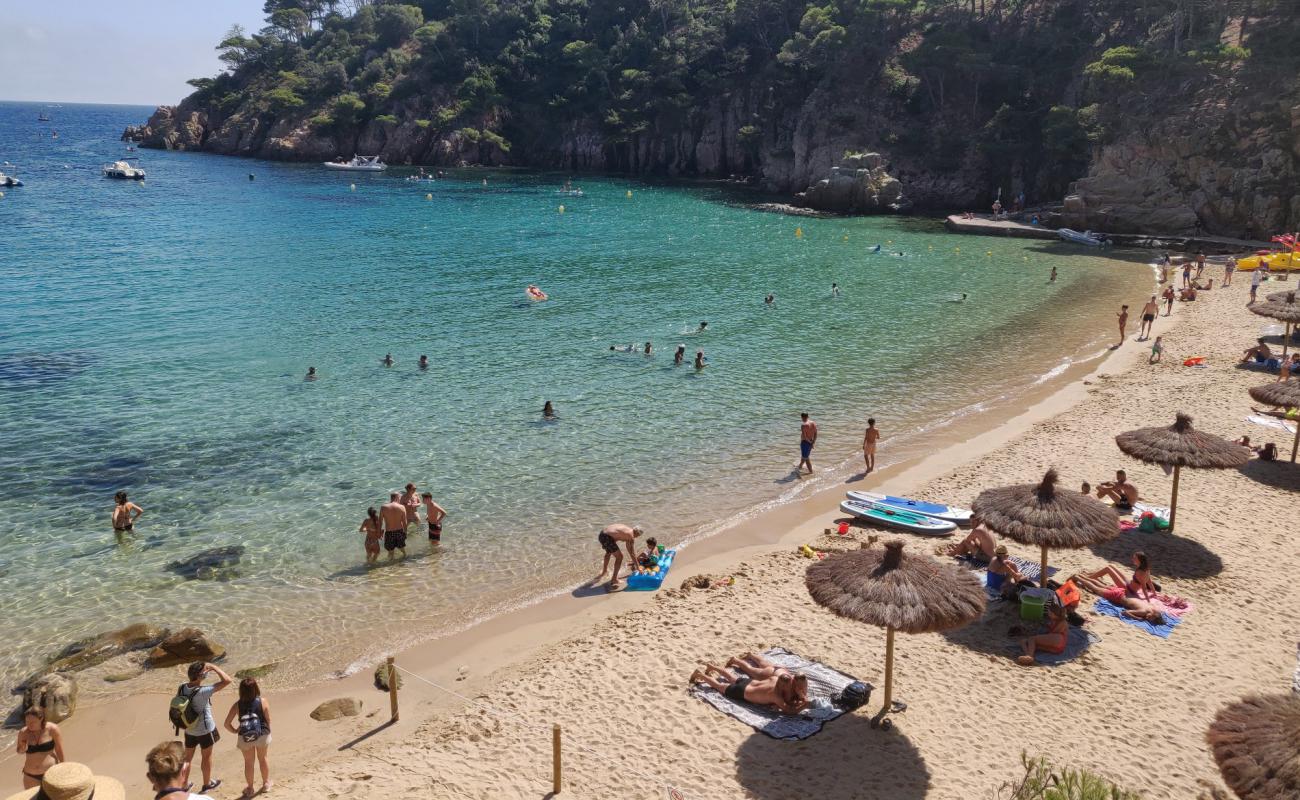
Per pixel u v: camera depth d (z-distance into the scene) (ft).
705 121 463.42
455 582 68.69
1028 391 116.78
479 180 433.07
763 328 148.56
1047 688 52.95
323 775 45.98
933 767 46.14
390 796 44.09
